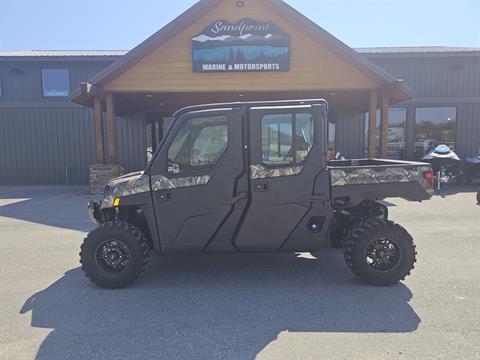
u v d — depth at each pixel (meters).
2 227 8.03
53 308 3.94
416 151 16.77
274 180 4.45
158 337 3.30
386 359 2.92
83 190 14.63
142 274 5.00
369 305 3.93
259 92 12.92
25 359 2.97
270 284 4.59
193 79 12.13
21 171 16.88
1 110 16.61
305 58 12.05
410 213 9.19
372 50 17.33
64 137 16.84
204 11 11.77
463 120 16.56
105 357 2.99
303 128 4.46
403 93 11.86
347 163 6.55
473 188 14.05
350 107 17.03
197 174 4.45
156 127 17.69
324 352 3.03
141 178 4.49
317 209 4.52
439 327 3.43
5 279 4.85
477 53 15.90
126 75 12.10
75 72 16.59
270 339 3.25
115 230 4.47
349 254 4.51
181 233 4.53
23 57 16.17
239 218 4.50
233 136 4.41
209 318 3.67
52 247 6.43
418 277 4.75
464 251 5.88
